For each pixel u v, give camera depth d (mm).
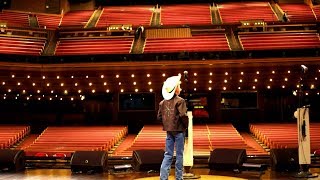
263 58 18141
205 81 18922
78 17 28172
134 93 20625
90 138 17031
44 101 20391
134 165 13180
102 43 21281
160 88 19328
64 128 18828
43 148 16125
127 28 21812
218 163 12812
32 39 21125
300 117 11594
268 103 20234
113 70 18812
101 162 12945
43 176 12297
